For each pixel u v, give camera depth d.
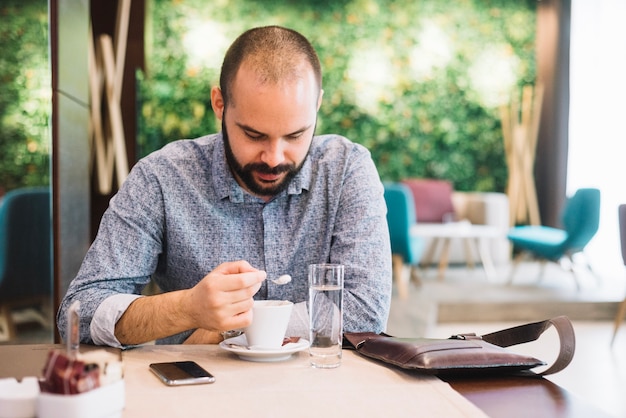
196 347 1.26
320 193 1.53
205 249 1.50
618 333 4.68
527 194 7.46
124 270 1.41
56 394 0.78
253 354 1.13
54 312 2.75
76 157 3.12
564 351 1.09
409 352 1.08
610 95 7.38
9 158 2.43
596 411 0.92
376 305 1.40
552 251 5.85
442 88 7.80
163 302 1.19
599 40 7.48
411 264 5.67
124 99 4.52
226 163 1.47
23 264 2.50
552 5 7.75
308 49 1.28
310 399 0.95
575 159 7.65
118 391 0.82
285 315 1.17
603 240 7.12
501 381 1.06
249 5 7.54
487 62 7.83
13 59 2.45
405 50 7.75
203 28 7.48
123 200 1.46
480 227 6.36
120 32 4.40
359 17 7.68
